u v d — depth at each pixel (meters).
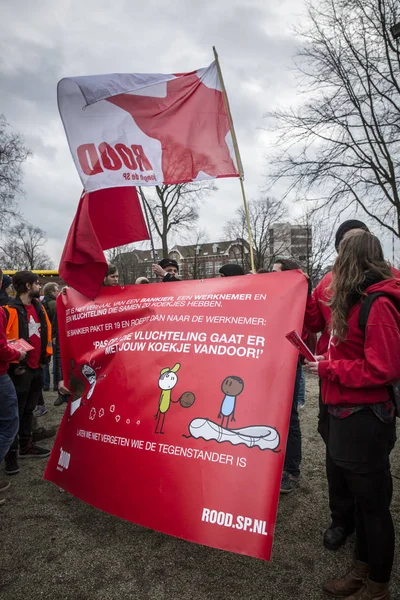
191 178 3.22
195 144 3.24
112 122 3.09
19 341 3.26
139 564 2.33
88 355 2.90
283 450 2.01
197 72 3.32
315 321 2.48
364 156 11.87
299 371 3.12
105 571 2.28
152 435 2.35
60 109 2.97
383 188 11.60
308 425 4.66
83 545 2.52
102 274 3.06
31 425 4.00
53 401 6.01
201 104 3.29
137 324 2.76
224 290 2.58
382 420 1.87
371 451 1.87
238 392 2.22
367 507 1.90
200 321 2.53
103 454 2.50
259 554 1.87
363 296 1.91
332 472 2.43
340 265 1.98
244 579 2.21
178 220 24.38
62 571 2.28
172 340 2.56
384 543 1.87
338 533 2.48
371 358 1.80
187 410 2.30
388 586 1.92
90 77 3.05
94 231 3.03
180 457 2.21
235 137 3.27
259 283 2.50
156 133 3.19
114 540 2.57
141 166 3.13
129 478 2.33
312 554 2.41
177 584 2.17
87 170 2.99
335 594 2.05
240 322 2.41
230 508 1.99
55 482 2.74
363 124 11.50
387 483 1.92
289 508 2.92
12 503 3.04
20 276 3.85
